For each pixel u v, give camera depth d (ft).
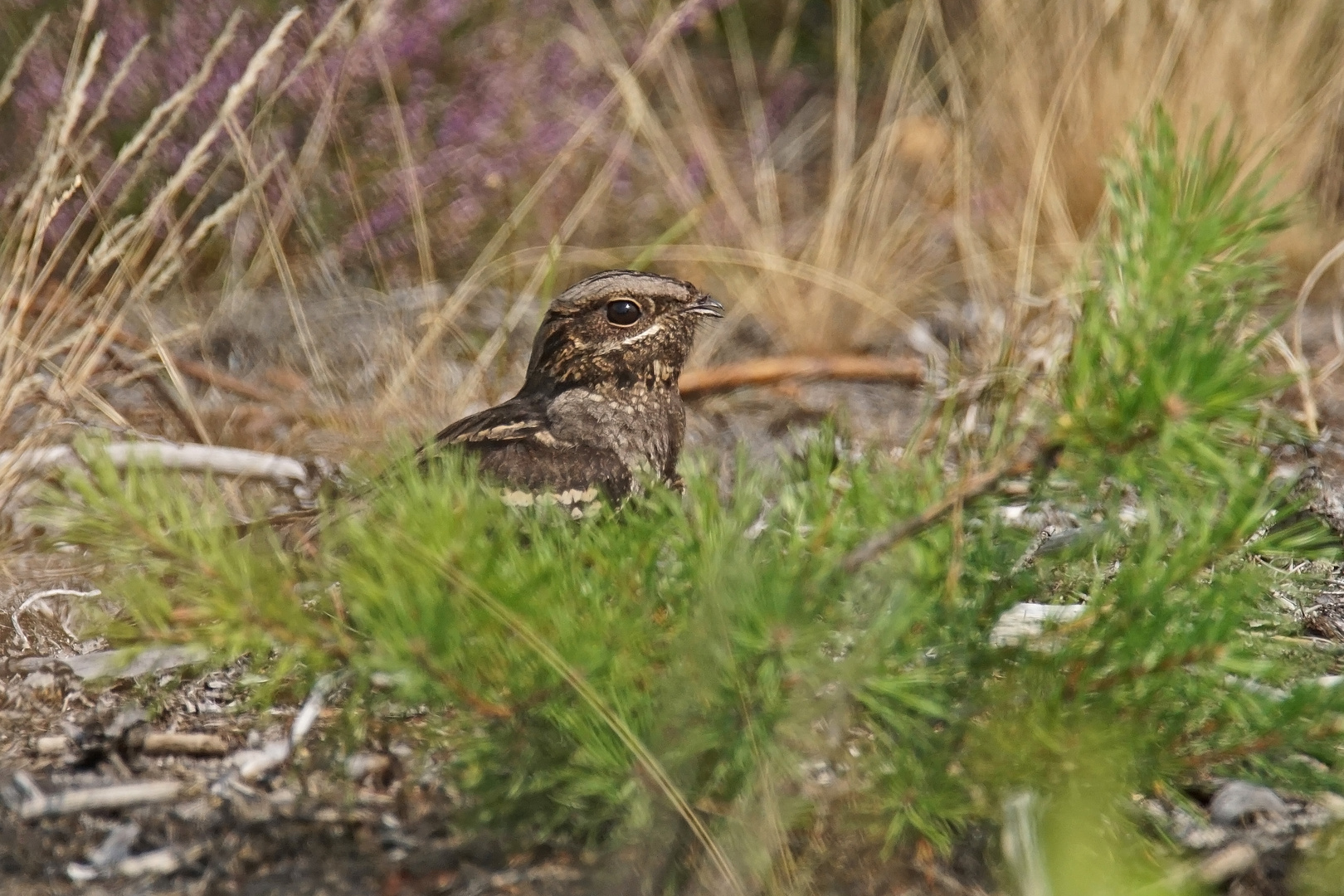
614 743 18.69
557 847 21.22
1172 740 19.79
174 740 24.63
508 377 43.80
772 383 42.86
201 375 40.88
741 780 19.17
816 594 18.21
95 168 46.39
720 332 46.70
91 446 19.35
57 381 33.94
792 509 19.58
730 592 17.83
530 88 52.16
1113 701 19.45
